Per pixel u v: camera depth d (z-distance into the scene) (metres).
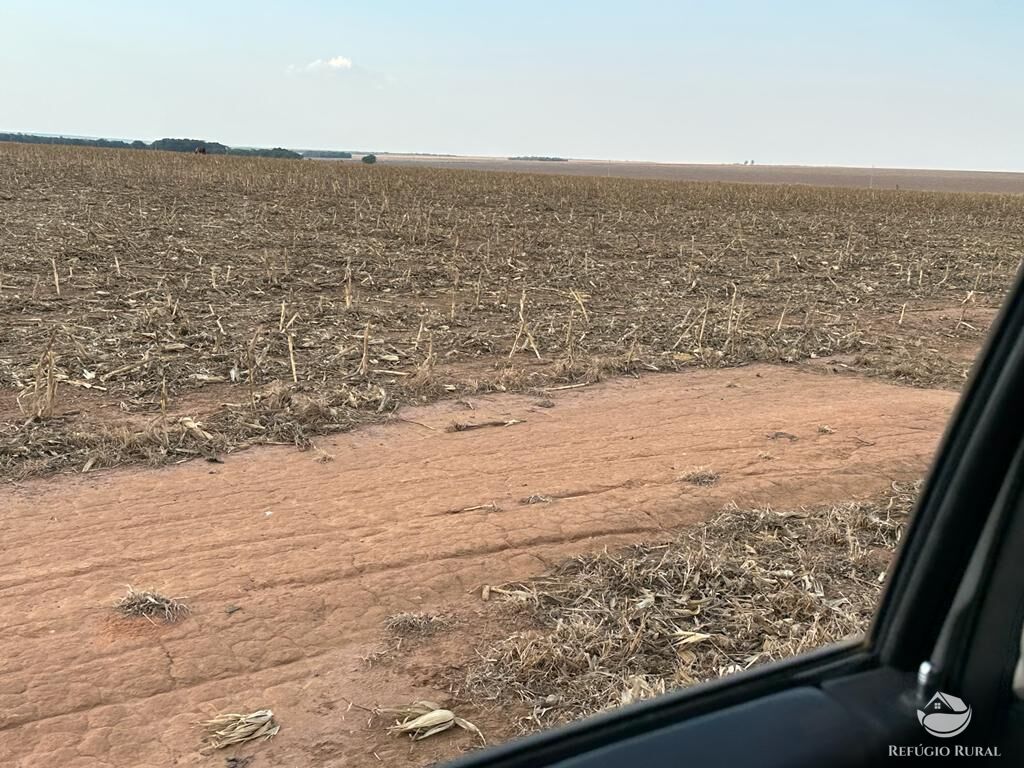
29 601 3.97
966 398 1.51
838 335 10.80
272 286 12.38
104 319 9.76
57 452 5.80
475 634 3.92
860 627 4.00
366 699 3.42
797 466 6.15
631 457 6.23
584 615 4.06
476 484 5.61
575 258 17.03
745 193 43.16
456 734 3.24
